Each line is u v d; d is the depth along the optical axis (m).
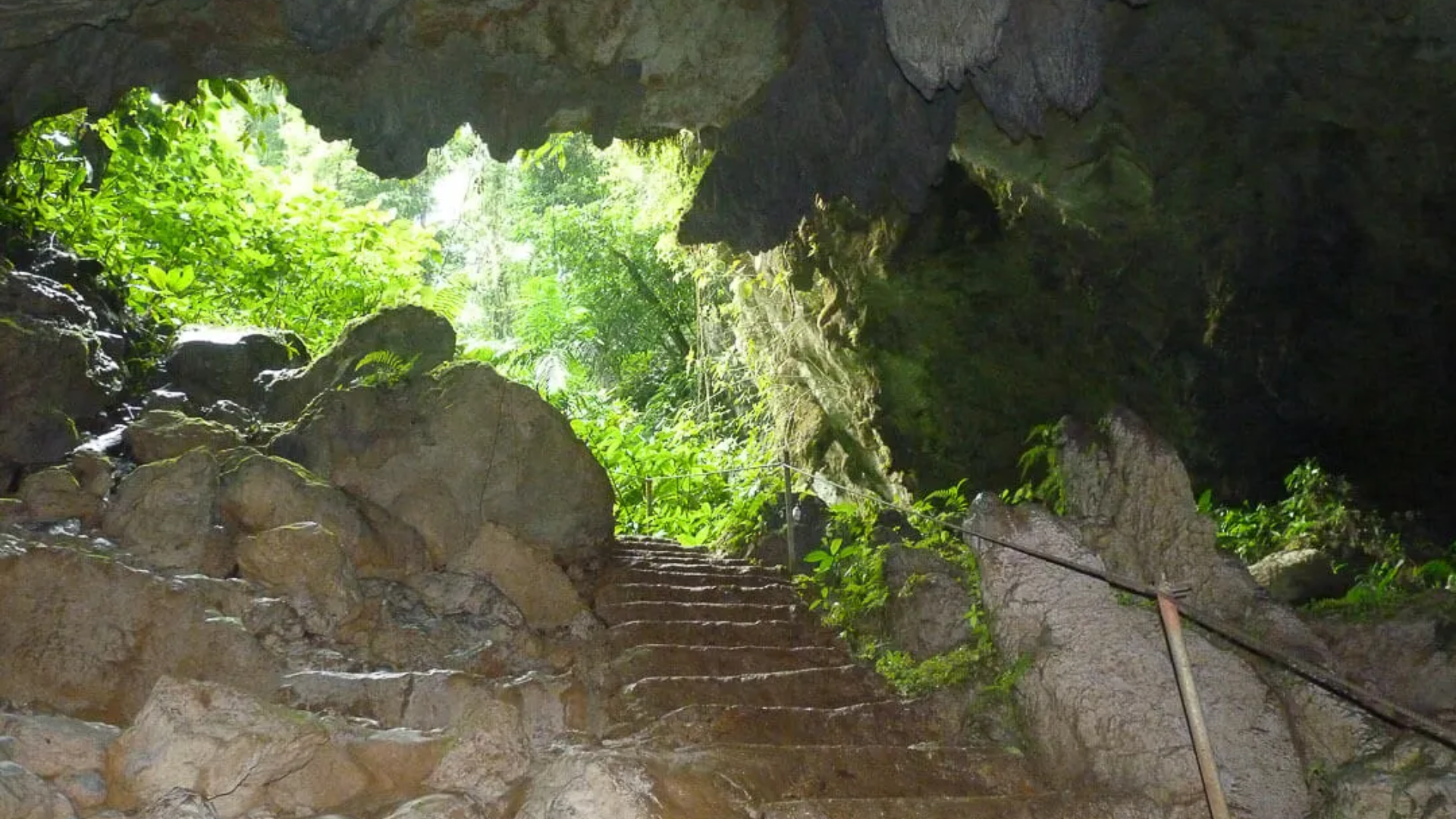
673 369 19.92
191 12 7.30
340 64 7.80
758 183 9.57
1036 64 7.77
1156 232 10.25
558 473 8.23
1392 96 8.81
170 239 11.34
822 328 12.13
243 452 7.06
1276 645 5.98
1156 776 5.41
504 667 6.75
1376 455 10.78
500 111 8.24
